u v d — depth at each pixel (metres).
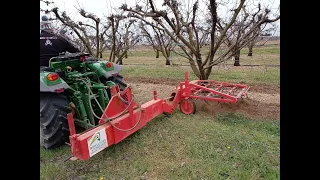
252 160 3.05
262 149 3.31
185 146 3.45
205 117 4.61
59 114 3.40
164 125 4.17
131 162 3.14
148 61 16.89
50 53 4.50
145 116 3.64
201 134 3.82
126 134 3.25
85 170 3.01
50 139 3.39
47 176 2.90
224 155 3.22
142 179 2.80
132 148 3.46
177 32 5.56
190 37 5.96
